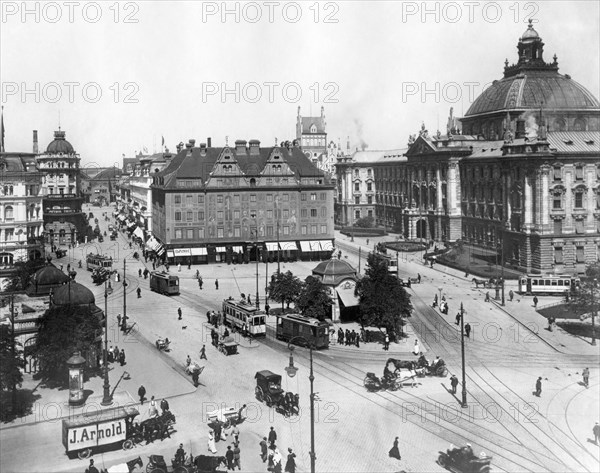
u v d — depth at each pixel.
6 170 119.44
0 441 44.88
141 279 110.75
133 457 42.34
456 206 147.25
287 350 68.31
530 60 150.88
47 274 73.31
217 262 131.00
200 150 134.25
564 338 73.19
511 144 120.62
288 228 133.75
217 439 45.19
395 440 42.31
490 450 43.84
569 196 111.62
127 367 62.03
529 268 113.25
